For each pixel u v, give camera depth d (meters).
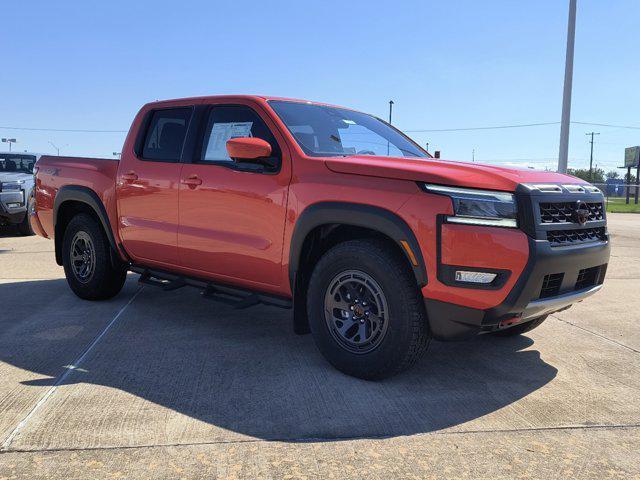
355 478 2.38
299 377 3.56
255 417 2.95
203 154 4.44
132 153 5.02
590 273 3.77
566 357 4.10
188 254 4.48
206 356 3.94
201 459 2.51
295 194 3.71
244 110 4.24
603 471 2.49
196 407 3.06
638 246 11.73
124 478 2.33
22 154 12.48
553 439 2.79
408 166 3.37
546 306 3.30
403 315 3.28
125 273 5.54
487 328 3.28
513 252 3.10
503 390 3.43
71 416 2.91
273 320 4.97
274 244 3.85
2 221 11.18
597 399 3.31
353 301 3.52
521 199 3.18
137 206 4.89
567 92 13.52
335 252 3.53
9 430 2.74
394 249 3.37
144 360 3.83
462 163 3.62
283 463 2.49
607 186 42.66
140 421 2.87
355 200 3.41
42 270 7.39
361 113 5.02
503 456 2.60
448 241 3.11
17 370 3.59
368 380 3.52
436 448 2.66
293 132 3.99
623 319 5.25
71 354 3.93
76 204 5.69
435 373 3.71
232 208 4.10
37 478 2.32
